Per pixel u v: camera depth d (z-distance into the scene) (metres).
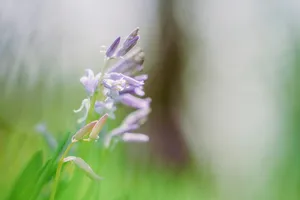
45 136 0.51
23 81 0.63
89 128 0.42
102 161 0.51
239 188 1.49
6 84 0.63
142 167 0.83
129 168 0.76
